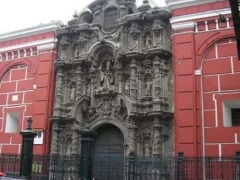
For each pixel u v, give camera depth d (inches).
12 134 964.6
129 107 821.2
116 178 739.4
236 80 740.7
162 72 824.9
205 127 741.9
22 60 1010.7
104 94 868.6
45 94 935.7
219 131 727.1
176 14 826.2
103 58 920.3
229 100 737.6
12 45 1037.2
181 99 772.6
